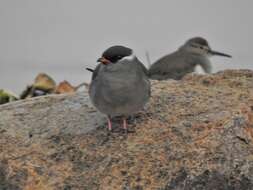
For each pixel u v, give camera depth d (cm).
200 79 1513
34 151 1241
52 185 1169
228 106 1318
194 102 1360
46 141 1273
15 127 1329
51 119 1358
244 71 1538
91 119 1348
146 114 1333
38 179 1179
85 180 1174
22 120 1360
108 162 1200
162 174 1162
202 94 1401
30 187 1170
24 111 1405
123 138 1260
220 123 1248
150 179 1159
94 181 1170
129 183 1158
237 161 1173
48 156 1229
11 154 1232
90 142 1257
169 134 1249
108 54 1255
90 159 1214
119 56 1249
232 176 1159
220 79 1505
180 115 1309
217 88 1449
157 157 1195
